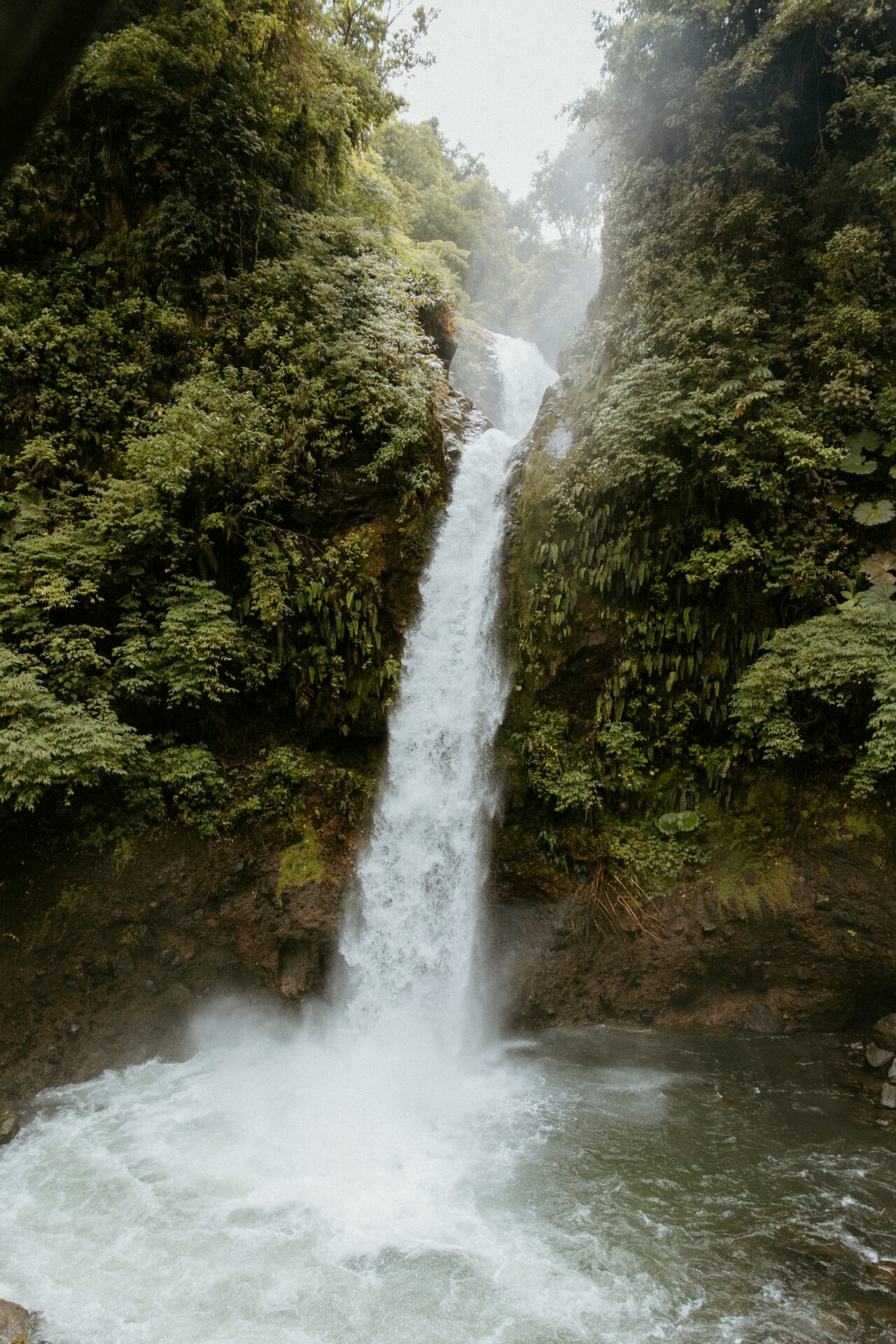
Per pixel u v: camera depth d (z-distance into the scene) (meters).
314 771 12.52
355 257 15.77
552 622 12.50
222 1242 7.27
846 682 10.41
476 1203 7.77
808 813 11.35
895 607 10.66
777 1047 10.70
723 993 11.46
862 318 11.71
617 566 12.25
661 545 12.18
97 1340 6.25
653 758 12.37
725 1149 8.53
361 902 11.70
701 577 11.77
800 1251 7.03
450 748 12.75
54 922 10.30
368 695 12.88
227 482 12.33
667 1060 10.47
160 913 10.89
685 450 12.10
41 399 11.83
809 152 13.62
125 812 11.05
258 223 14.34
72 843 10.63
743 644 11.86
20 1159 8.48
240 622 12.38
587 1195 7.84
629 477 12.01
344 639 12.85
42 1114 9.29
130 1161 8.47
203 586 11.77
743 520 11.98
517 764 12.38
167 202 13.35
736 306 12.32
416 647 13.14
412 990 11.72
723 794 11.97
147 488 11.38
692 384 12.28
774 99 13.40
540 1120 9.17
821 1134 8.78
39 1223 7.51
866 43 12.91
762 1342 6.11
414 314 15.61
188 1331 6.33
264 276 13.96
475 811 12.42
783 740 10.99
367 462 13.50
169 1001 10.84
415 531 13.47
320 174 16.45
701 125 13.91
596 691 12.61
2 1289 6.73
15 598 10.58
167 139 13.56
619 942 11.67
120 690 11.07
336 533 13.16
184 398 12.19
